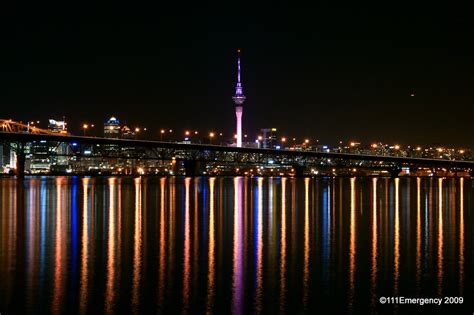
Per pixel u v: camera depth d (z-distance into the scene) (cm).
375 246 8231
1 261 6975
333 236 9150
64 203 14412
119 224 10344
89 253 7469
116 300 5534
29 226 10006
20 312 5231
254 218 11569
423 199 17250
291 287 6022
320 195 18812
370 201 16288
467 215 12450
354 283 6191
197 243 8306
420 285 6156
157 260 7094
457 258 7400
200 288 5928
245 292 5838
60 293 5706
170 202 15062
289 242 8506
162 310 5322
